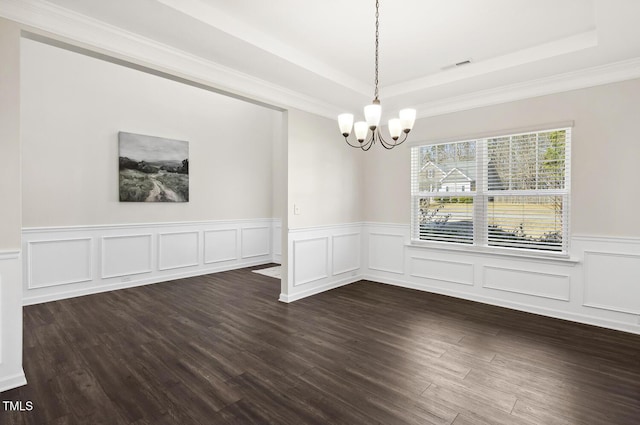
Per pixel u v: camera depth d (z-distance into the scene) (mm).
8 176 2199
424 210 4652
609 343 2955
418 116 4602
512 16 2613
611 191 3266
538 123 3650
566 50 2949
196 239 5566
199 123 5590
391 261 5000
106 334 3133
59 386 2260
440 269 4492
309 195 4406
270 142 6711
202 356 2715
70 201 4277
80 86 4355
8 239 2207
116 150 4676
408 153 4750
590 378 2383
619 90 3205
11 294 2225
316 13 2604
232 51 2967
